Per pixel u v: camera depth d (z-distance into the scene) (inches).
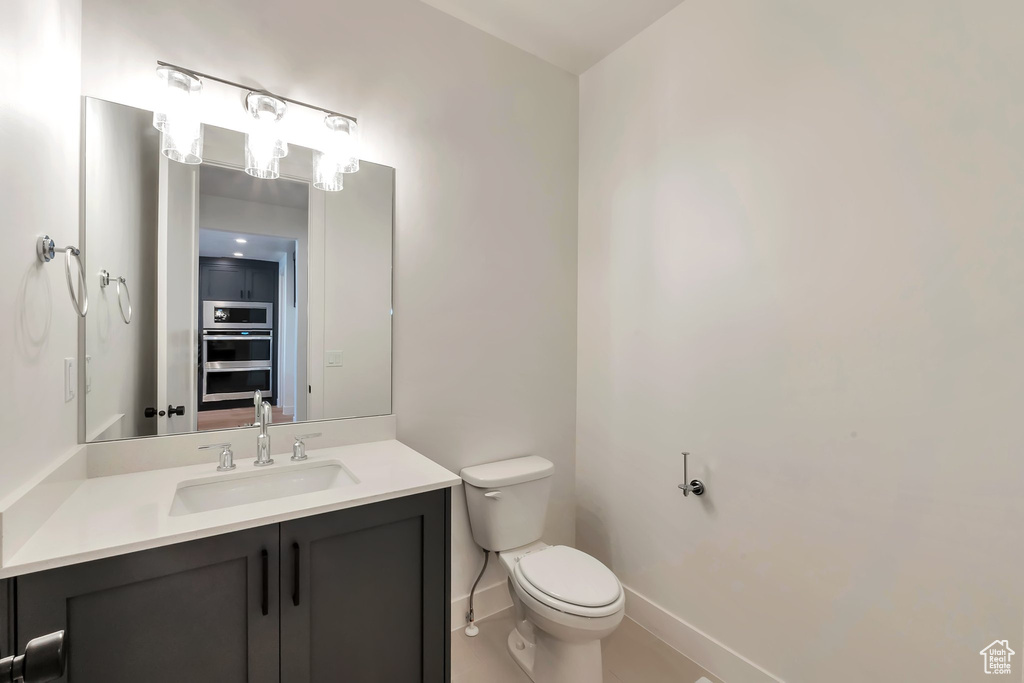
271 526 42.3
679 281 75.7
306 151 64.7
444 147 77.2
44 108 39.4
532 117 88.4
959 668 46.9
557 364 92.7
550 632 60.4
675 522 76.2
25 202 35.4
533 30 81.7
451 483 53.3
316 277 66.1
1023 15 43.2
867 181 53.6
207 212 58.4
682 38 75.1
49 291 40.8
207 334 58.7
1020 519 43.4
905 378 50.8
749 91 65.6
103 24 51.6
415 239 74.4
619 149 86.7
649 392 80.9
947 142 47.7
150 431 54.8
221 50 58.4
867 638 53.6
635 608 82.7
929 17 48.9
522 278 87.3
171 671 38.1
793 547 60.6
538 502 78.7
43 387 39.4
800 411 59.9
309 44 64.4
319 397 66.3
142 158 53.9
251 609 41.5
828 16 57.1
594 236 92.3
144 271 54.4
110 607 35.6
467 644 74.2
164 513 41.7
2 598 32.1
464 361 80.0
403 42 72.7
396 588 50.5
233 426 60.3
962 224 46.7
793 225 60.6
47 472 39.9
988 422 45.3
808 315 59.1
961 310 46.9
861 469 54.2
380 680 49.6
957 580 47.1
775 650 62.2
